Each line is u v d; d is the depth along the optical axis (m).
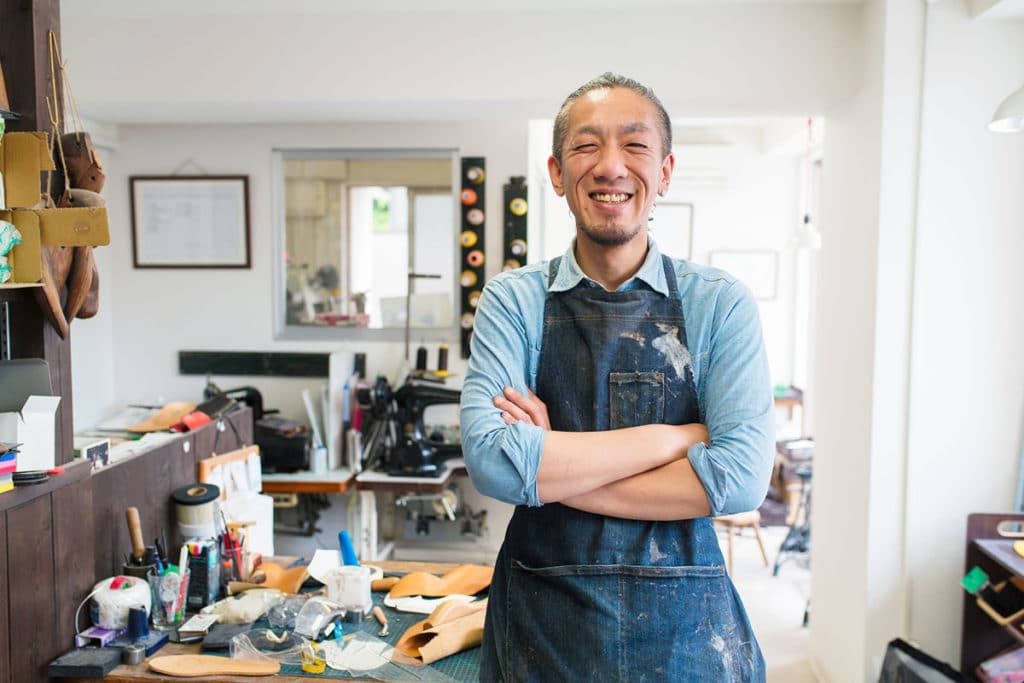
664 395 1.20
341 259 4.16
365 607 2.12
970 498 2.83
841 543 3.19
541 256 4.96
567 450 1.13
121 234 4.20
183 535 2.31
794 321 6.88
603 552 1.16
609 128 1.14
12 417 1.80
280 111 3.54
